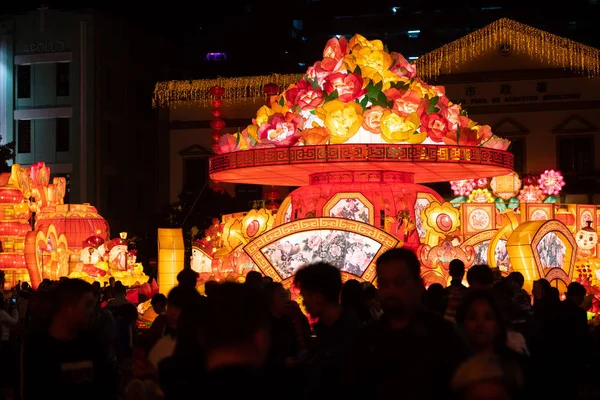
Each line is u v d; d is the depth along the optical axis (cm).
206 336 476
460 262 1136
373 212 2106
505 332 712
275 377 517
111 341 1192
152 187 5472
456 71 5003
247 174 2227
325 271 750
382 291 617
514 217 2291
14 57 4931
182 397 524
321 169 2112
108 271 2973
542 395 1062
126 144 5166
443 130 2000
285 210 2247
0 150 4750
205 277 2233
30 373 724
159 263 2114
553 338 1082
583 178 4819
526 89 4941
